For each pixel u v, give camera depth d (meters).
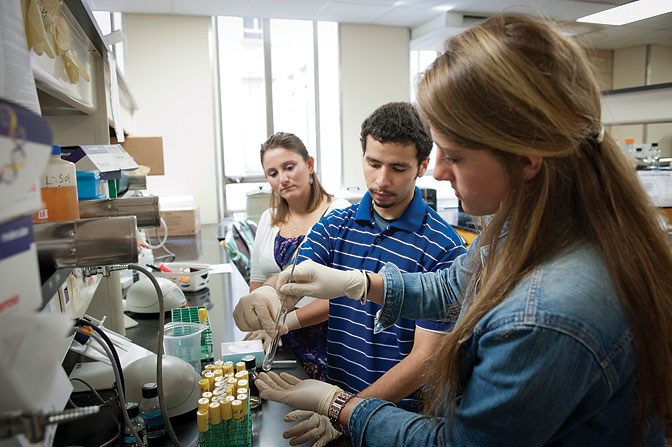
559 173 0.58
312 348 1.51
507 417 0.53
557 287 0.53
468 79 0.56
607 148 0.59
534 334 0.51
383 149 1.14
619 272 0.55
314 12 4.36
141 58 4.20
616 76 6.39
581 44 0.58
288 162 1.73
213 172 4.52
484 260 0.76
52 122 1.29
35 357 0.34
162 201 3.83
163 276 2.01
